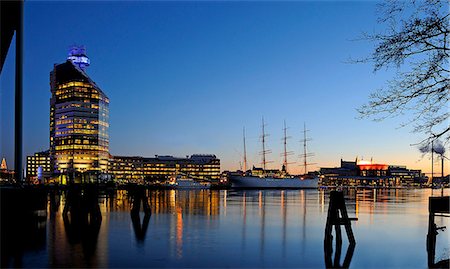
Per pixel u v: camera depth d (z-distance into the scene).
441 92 12.85
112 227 37.69
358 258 25.45
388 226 42.28
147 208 50.00
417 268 22.98
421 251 27.92
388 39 12.88
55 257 23.75
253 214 56.16
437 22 12.45
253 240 31.52
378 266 23.36
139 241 29.84
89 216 47.31
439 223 45.97
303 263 23.77
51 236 31.50
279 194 165.50
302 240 31.88
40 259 23.20
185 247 27.86
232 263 23.42
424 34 12.54
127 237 31.66
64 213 45.91
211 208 67.75
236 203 86.69
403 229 39.75
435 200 26.95
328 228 28.67
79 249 26.38
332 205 28.91
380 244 30.55
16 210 34.12
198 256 24.95
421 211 64.50
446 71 12.76
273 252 26.78
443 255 26.64
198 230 36.84
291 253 26.55
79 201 46.34
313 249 28.03
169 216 50.41
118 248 26.92
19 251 25.47
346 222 29.08
